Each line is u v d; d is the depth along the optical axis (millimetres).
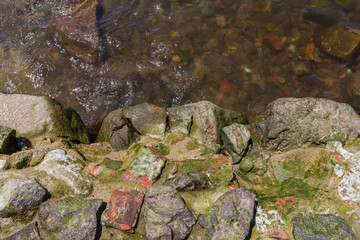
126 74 4758
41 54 4984
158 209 2762
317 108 3596
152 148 3455
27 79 4758
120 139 3674
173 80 4695
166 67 4832
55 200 2844
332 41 4977
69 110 3910
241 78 4707
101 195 3006
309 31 5168
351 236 2646
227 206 2793
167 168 3256
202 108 3801
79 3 5598
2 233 2643
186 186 3014
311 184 3205
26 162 3141
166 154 3479
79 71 4820
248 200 2812
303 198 3088
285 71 4773
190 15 5441
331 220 2795
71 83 4691
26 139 3461
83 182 3055
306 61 4855
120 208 2803
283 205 3031
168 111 3883
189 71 4773
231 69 4785
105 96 4566
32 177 2977
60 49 5039
